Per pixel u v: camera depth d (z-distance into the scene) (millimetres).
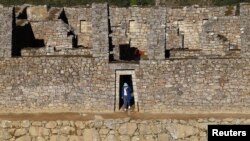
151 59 53250
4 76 54062
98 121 51531
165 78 52875
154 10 54469
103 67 53375
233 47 62375
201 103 52531
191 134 50938
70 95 53500
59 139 51656
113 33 67938
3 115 53281
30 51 59312
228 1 95438
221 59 52469
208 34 59500
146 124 51219
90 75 53406
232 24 64625
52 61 53781
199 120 51031
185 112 52656
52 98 53656
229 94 52438
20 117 52844
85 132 51531
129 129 51281
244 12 53188
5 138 51969
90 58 53500
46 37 66125
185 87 52656
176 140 51031
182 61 52750
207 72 52531
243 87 52281
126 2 99312
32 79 53844
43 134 51812
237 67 52406
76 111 53500
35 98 53781
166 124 51125
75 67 53562
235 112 52375
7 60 54188
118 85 53375
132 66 53156
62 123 51688
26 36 65438
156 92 52969
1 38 55438
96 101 53406
